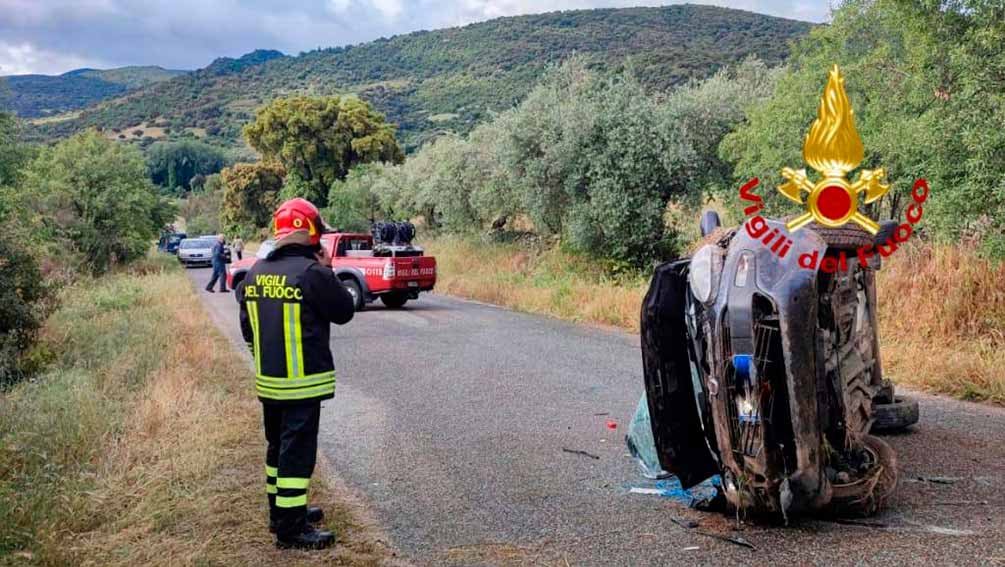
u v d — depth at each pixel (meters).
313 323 4.95
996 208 9.09
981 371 8.39
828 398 4.99
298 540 4.84
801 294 4.49
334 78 181.88
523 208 24.69
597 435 7.34
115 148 33.50
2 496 5.26
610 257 20.28
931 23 10.00
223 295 24.33
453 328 15.05
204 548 4.73
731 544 4.70
